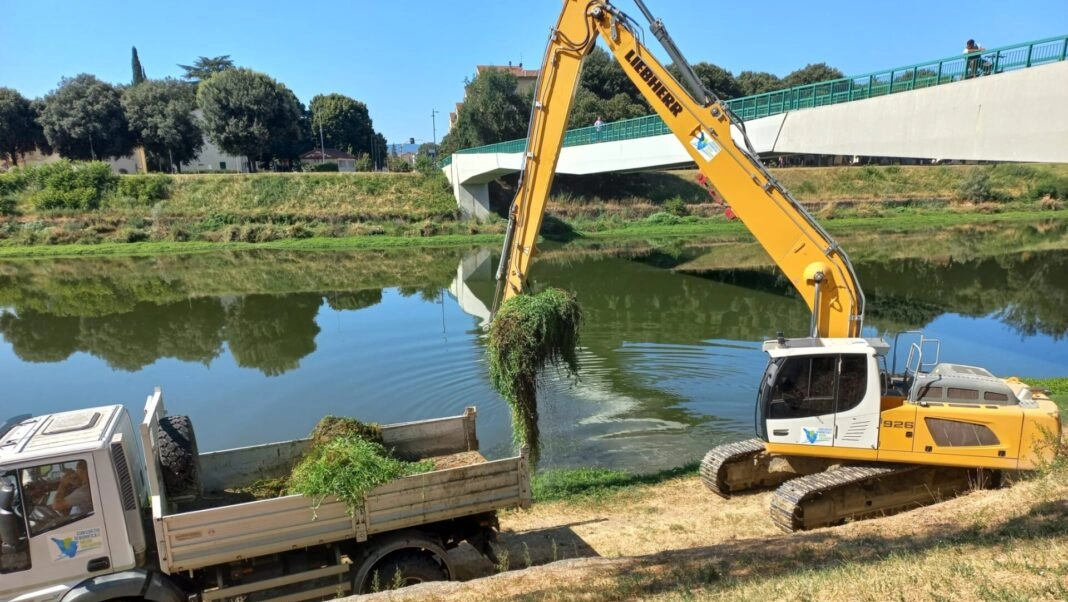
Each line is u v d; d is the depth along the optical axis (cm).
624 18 986
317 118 9469
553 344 1006
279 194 5494
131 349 2092
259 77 7088
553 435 1286
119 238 4862
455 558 830
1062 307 2498
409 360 1839
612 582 612
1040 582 481
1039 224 5116
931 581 504
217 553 602
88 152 6988
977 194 5938
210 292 3102
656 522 909
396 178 5788
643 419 1356
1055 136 1207
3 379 1803
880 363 968
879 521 760
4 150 7112
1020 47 1302
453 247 4656
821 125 1869
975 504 752
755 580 570
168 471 654
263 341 2139
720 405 1427
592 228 5200
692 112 978
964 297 2705
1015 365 1730
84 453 567
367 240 4881
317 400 1540
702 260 3856
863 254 3925
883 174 6284
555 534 886
